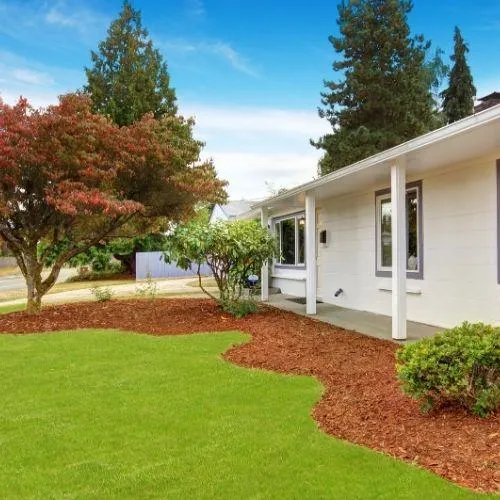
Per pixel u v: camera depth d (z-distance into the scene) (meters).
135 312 10.37
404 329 7.22
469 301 7.48
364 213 10.49
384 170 7.93
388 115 24.03
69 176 9.85
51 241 12.03
